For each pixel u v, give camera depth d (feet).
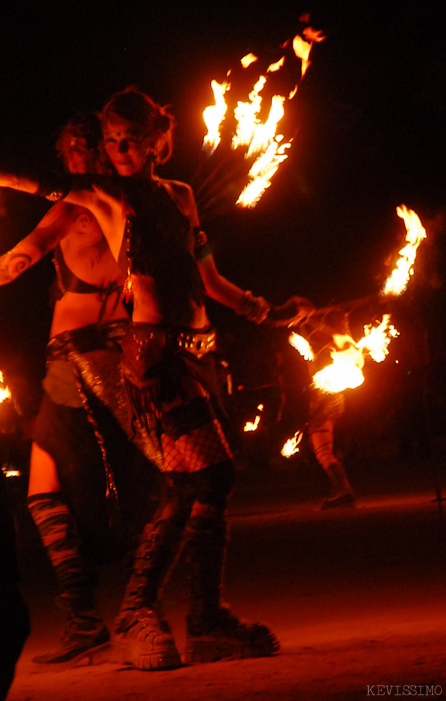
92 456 19.29
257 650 17.39
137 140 18.35
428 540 32.58
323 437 46.80
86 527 19.53
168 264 18.02
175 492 18.22
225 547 17.93
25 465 52.08
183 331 17.98
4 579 12.17
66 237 19.27
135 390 17.94
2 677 12.10
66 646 18.94
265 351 60.80
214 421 18.02
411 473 65.98
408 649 16.48
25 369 50.42
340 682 14.34
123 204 18.10
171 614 23.72
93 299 19.33
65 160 19.74
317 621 20.61
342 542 33.96
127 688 15.38
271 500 55.21
